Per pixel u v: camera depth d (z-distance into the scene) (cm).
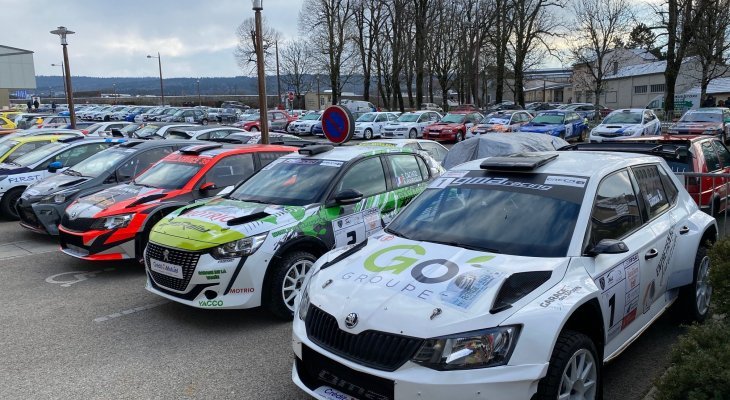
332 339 321
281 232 543
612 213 397
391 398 292
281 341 507
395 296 317
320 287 354
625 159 451
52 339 515
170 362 464
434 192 452
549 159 444
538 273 328
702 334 309
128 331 534
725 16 2917
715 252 358
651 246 414
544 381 299
